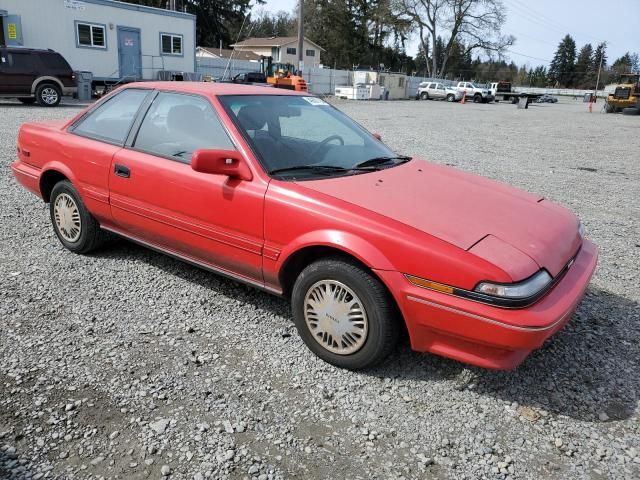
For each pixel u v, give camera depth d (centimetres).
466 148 1314
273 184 325
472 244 278
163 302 386
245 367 312
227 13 5512
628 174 1046
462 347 278
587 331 370
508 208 335
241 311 378
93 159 421
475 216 311
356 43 7006
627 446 261
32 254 463
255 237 331
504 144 1457
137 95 421
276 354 327
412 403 287
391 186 339
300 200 312
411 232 283
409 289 278
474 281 263
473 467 245
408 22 6762
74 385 287
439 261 271
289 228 313
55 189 462
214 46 5659
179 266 450
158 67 2611
